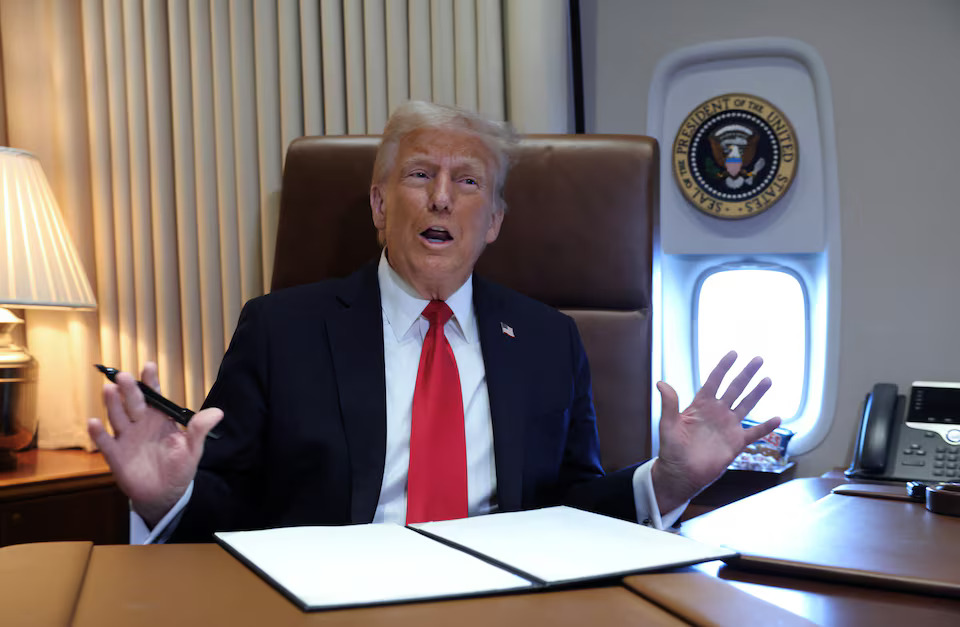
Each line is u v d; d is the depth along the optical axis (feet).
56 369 7.06
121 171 7.02
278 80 6.87
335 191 5.48
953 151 6.06
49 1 6.97
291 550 2.36
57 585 1.96
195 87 6.93
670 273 6.76
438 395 4.10
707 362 6.74
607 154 5.20
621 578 2.11
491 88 6.41
